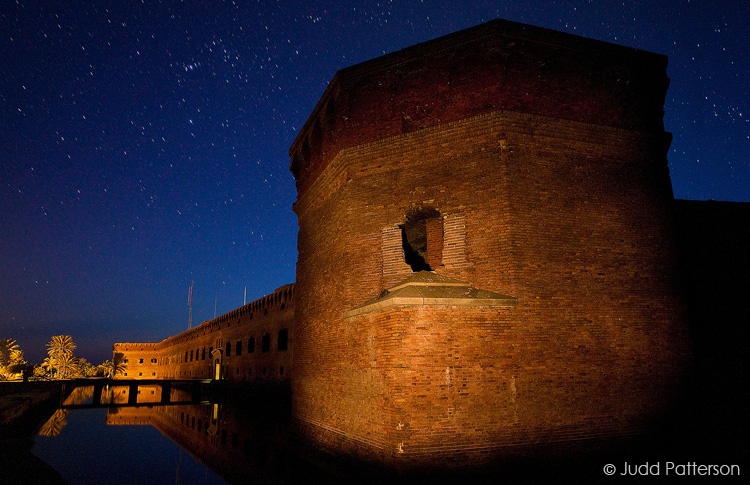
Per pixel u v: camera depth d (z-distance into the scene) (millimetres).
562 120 12961
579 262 12352
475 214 12375
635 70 14039
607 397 11820
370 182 13922
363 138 14242
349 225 13961
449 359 11195
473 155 12695
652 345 12508
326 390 14734
